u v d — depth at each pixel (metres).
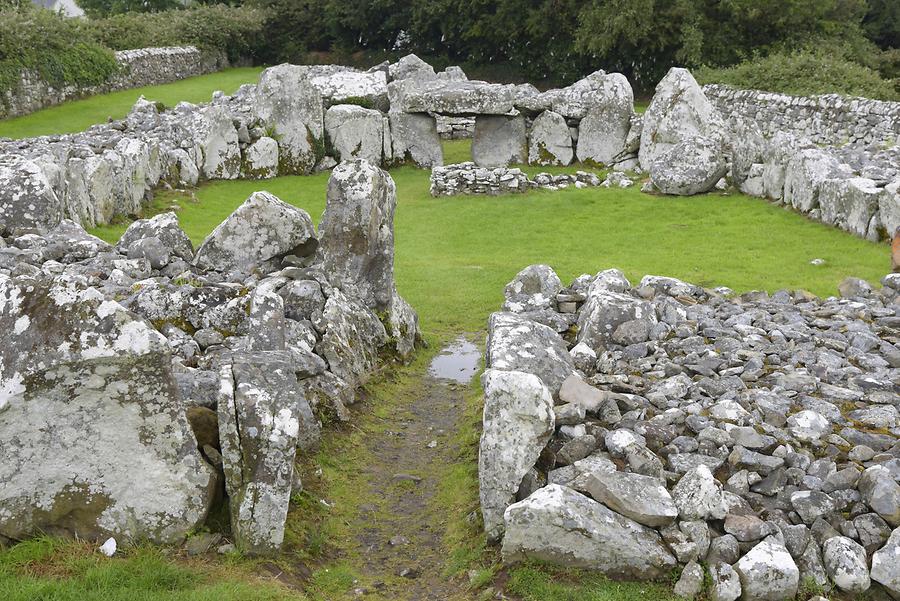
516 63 43.44
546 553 5.56
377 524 6.70
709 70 32.22
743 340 8.34
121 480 5.64
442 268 14.61
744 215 17.34
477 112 23.16
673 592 5.38
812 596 5.38
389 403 9.23
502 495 5.95
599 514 5.53
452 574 5.88
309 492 6.81
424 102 23.23
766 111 26.52
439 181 20.62
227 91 34.25
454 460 7.71
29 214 10.70
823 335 8.60
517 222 17.83
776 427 6.56
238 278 9.50
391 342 10.32
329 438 7.91
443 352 11.06
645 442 6.34
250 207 9.88
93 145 18.14
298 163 22.64
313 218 18.06
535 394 6.00
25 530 5.54
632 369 7.76
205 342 8.08
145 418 5.62
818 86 28.39
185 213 17.42
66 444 5.54
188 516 5.74
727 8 36.19
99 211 14.99
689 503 5.70
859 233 15.11
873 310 9.38
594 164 23.53
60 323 5.46
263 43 46.94
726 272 13.28
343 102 25.42
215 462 5.98
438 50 46.62
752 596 5.34
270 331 7.66
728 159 20.72
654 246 15.43
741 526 5.61
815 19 36.75
